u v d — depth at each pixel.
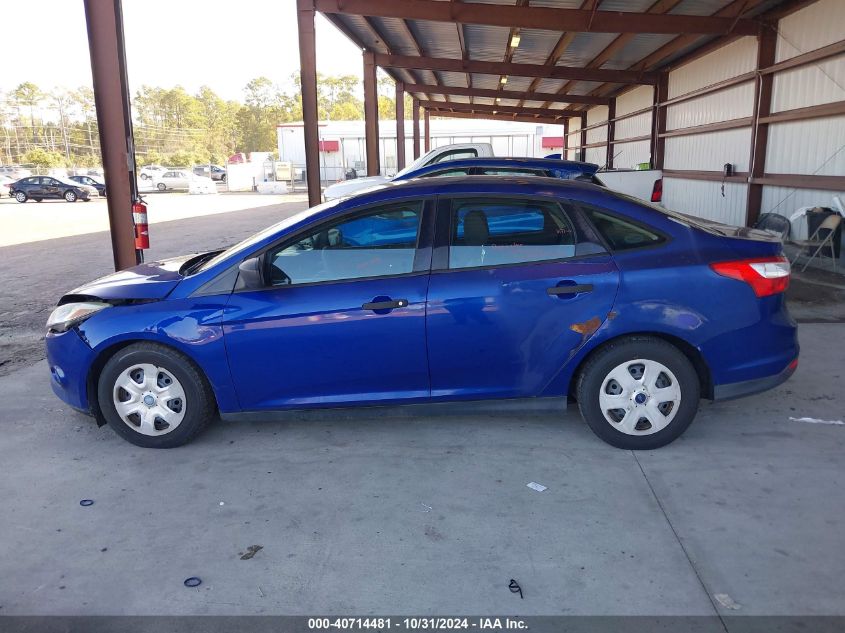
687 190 15.43
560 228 3.88
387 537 3.12
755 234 4.11
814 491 3.41
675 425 3.85
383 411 4.03
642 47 14.62
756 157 11.47
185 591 2.77
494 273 3.83
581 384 3.90
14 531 3.26
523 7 11.00
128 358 4.02
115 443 4.27
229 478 3.75
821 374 5.11
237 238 16.62
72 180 39.53
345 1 11.12
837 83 9.30
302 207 29.39
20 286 10.55
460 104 29.61
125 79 6.78
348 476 3.73
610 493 3.45
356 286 3.88
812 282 8.59
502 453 3.95
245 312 3.92
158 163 84.12
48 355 4.22
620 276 3.76
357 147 45.75
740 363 3.81
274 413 4.08
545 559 2.91
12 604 2.71
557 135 43.59
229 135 107.19
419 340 3.86
